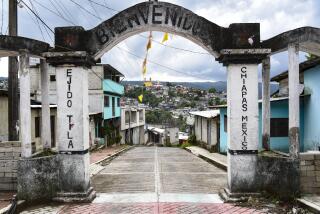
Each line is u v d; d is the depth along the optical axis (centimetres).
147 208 772
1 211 738
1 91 1577
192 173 1289
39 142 1969
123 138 4097
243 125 831
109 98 3231
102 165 1619
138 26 857
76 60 828
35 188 830
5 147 926
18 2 1210
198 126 3044
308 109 1430
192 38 871
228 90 840
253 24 834
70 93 838
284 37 837
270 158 827
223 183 1073
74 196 834
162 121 6512
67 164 839
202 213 735
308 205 754
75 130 838
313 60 1279
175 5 856
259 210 756
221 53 824
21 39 845
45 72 934
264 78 941
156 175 1235
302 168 842
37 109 1947
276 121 1567
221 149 2066
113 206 796
